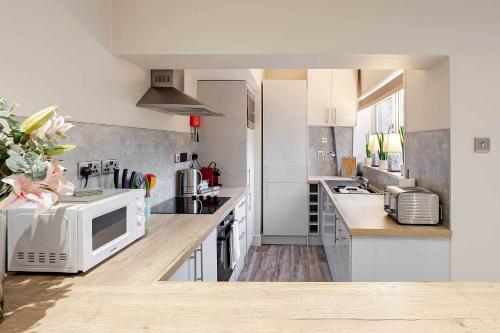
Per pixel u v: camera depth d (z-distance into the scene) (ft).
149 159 9.32
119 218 5.56
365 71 16.24
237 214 11.51
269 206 16.83
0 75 4.60
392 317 3.23
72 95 6.05
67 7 5.92
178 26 7.40
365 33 7.32
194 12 7.39
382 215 9.05
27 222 4.50
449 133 7.46
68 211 4.48
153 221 7.90
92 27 6.66
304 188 16.71
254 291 3.84
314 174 18.78
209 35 7.40
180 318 3.24
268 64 8.31
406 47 7.29
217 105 14.08
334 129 18.61
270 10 7.37
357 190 13.50
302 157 16.67
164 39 7.40
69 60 5.97
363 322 3.13
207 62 8.14
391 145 13.01
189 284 4.09
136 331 3.02
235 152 14.16
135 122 8.44
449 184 7.54
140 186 7.75
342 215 9.04
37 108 5.24
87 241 4.57
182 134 12.21
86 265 4.53
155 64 8.29
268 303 3.53
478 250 7.51
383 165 14.07
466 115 7.38
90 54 6.59
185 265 5.99
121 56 7.58
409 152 10.14
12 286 4.15
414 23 7.29
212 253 7.92
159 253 5.57
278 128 16.70
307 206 16.74
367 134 18.39
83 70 6.37
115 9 7.38
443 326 3.06
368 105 16.25
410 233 7.58
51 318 3.30
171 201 10.55
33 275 4.54
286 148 16.70
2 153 3.17
